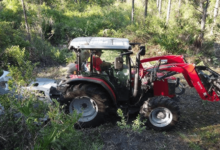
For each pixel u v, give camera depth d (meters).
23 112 3.18
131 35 11.57
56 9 15.07
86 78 4.34
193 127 4.66
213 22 11.60
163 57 5.29
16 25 11.25
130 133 4.28
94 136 4.15
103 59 4.43
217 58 9.95
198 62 9.58
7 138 3.30
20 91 3.70
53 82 5.18
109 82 4.41
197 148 3.86
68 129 3.27
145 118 4.41
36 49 9.39
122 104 4.81
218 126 4.69
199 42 10.26
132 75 4.68
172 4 16.23
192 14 12.72
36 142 3.18
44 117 3.57
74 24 12.85
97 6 17.30
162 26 11.55
